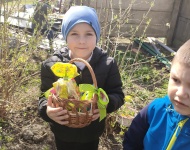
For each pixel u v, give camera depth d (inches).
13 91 48.8
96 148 36.6
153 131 25.0
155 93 64.2
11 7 52.2
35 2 55.9
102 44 54.0
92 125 32.9
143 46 100.4
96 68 31.6
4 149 42.8
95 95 27.0
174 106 21.9
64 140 33.8
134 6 98.7
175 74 21.1
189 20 100.3
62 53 32.3
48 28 53.9
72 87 26.9
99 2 90.5
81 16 29.4
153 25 104.6
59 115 26.4
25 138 46.2
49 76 31.8
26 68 49.1
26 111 52.6
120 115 49.3
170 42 109.4
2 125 49.0
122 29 99.9
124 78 57.7
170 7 103.6
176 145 23.1
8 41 48.6
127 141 27.4
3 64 47.3
